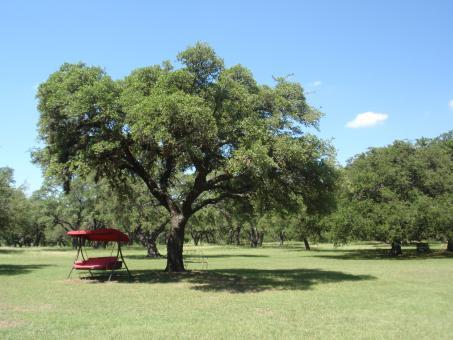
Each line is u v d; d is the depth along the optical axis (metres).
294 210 23.34
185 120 15.70
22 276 21.81
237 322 10.38
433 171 38.22
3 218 30.91
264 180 18.00
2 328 9.64
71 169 18.75
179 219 23.34
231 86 18.34
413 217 34.97
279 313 11.56
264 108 19.38
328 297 14.45
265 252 53.66
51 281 19.50
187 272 23.38
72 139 19.89
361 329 9.70
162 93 16.94
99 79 19.62
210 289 16.62
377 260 34.94
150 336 8.95
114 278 20.80
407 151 39.56
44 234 93.44
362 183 37.84
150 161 23.14
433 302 13.43
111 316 11.08
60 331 9.36
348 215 37.38
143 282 19.08
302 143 18.44
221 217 45.34
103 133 19.12
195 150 16.45
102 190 41.91
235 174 16.91
